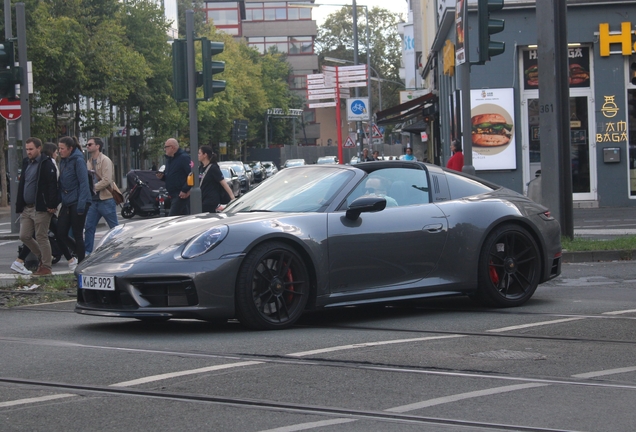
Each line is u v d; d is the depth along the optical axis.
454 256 8.30
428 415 4.66
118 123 48.50
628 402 4.90
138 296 7.11
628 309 8.28
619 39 24.25
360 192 8.09
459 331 7.28
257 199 8.36
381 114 39.69
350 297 7.72
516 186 24.94
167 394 5.17
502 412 4.71
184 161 13.98
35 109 38.72
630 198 24.67
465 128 14.58
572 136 24.89
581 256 12.77
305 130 120.25
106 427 4.54
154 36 51.44
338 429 4.43
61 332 7.64
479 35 14.19
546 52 13.60
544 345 6.57
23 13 19.89
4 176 40.59
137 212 29.84
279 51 121.56
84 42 40.31
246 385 5.38
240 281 7.20
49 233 14.14
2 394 5.28
